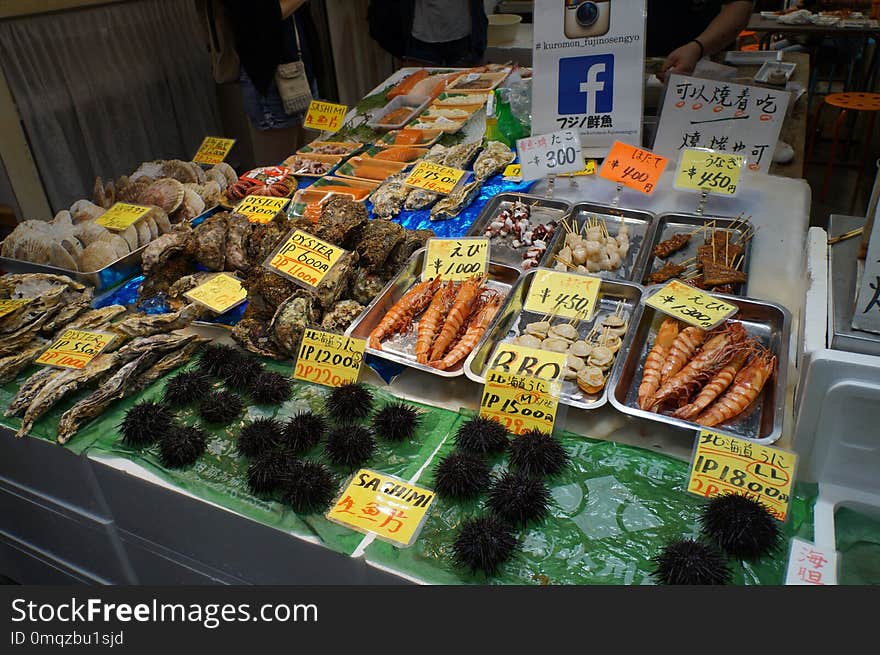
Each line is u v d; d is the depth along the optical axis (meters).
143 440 2.07
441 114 4.43
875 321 1.68
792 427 1.92
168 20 5.74
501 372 2.00
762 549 1.55
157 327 2.50
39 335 2.62
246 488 1.89
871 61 7.70
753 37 8.66
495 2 7.89
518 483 1.69
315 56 4.97
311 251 2.53
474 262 2.58
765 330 2.29
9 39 4.60
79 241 3.08
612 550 1.64
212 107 6.40
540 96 3.31
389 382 2.25
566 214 3.04
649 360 2.17
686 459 1.88
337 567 1.75
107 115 5.38
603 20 3.06
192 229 3.06
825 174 6.27
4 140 4.71
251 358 2.34
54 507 2.43
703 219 2.91
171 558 2.24
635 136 3.28
